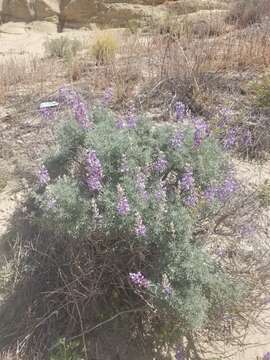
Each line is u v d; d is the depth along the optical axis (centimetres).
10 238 147
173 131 133
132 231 109
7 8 627
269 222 144
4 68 304
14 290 131
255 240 135
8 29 602
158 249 112
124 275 119
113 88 217
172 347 119
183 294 105
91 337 121
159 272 110
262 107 186
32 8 607
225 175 130
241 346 120
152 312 116
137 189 113
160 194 113
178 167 125
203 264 108
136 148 124
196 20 362
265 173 164
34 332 122
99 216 109
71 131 133
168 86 210
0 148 190
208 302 107
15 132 199
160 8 528
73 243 119
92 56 303
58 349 118
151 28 413
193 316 103
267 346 120
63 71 275
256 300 118
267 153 173
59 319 124
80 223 110
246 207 136
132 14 539
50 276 128
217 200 121
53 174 134
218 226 129
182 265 107
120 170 118
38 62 321
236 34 283
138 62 248
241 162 169
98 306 123
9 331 125
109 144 125
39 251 129
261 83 198
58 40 378
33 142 187
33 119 207
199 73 208
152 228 110
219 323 116
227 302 111
